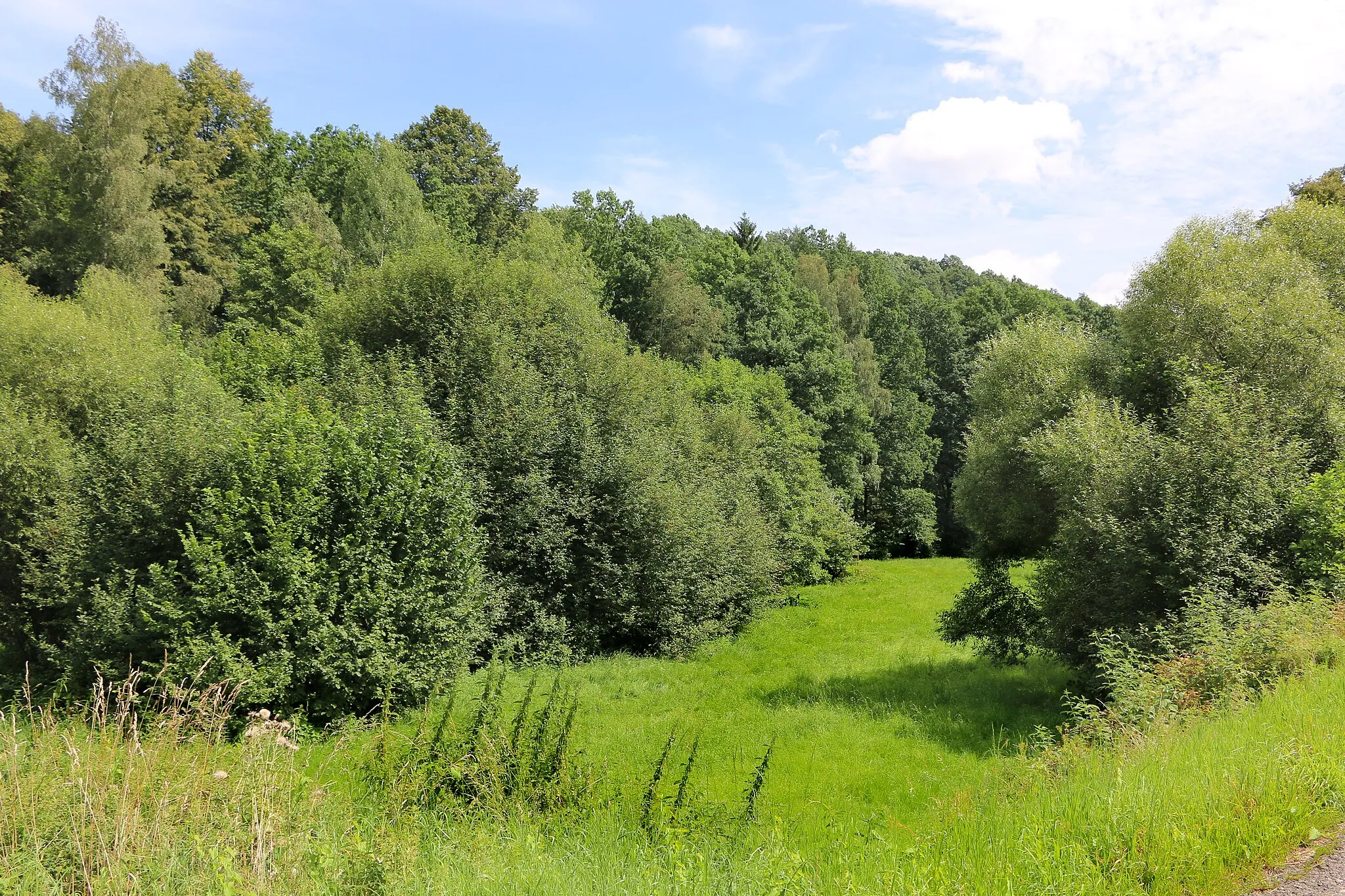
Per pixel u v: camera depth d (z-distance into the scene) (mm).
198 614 13562
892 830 7613
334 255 38312
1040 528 18000
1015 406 18828
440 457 16953
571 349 24375
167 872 5059
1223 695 8641
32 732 6582
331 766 9133
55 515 16812
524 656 19984
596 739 13320
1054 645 15070
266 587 13617
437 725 9688
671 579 22734
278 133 46906
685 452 27750
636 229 49469
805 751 12859
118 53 35844
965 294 67062
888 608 30719
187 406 17938
